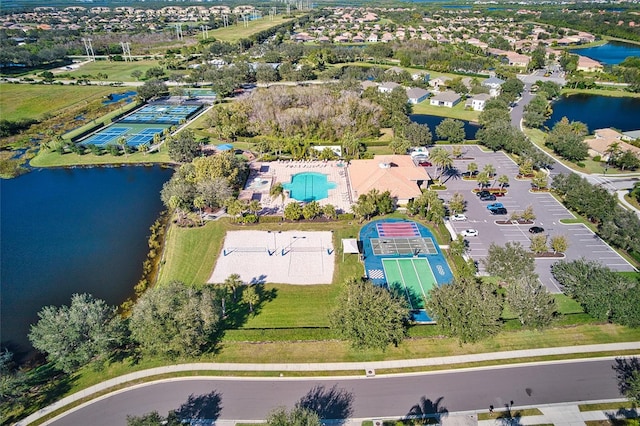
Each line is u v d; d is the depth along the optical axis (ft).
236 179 297.53
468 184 307.99
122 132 430.20
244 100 442.09
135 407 142.82
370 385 150.71
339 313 160.97
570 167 336.29
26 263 229.86
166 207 287.28
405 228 253.24
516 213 268.21
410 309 189.67
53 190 313.53
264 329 172.55
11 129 429.38
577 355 162.81
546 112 463.42
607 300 171.83
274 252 231.09
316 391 148.25
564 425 137.28
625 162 318.86
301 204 279.69
